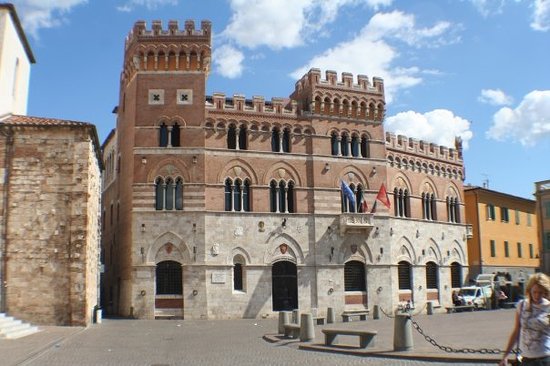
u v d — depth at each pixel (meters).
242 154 60.78
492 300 73.44
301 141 63.94
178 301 56.31
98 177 56.72
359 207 65.81
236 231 59.03
